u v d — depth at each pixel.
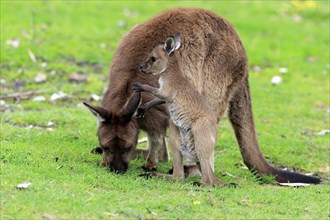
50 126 17.70
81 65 24.28
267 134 19.08
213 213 11.52
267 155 17.38
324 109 22.44
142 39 14.22
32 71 23.02
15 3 29.61
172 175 13.56
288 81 25.08
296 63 26.92
